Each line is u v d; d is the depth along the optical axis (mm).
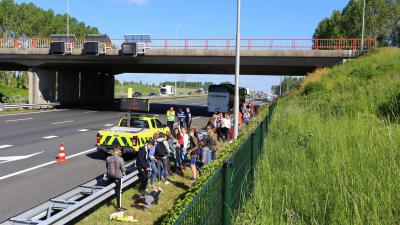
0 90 79438
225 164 5219
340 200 7168
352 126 14750
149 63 41594
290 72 50500
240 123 26938
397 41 79938
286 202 7465
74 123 29688
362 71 34812
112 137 16219
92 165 15047
